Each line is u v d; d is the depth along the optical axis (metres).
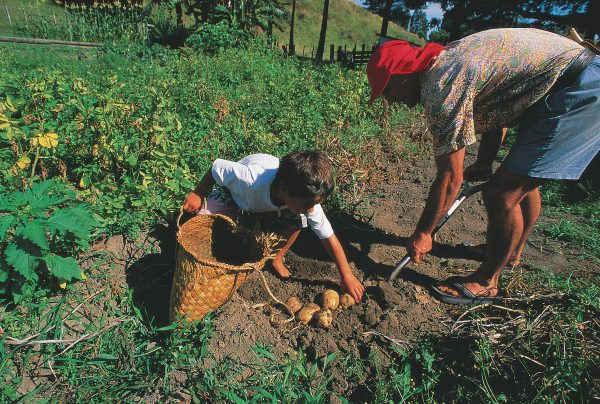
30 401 2.27
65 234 2.57
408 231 3.92
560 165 2.41
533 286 3.12
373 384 2.51
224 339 2.64
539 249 3.74
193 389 2.38
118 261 3.06
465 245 3.71
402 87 2.54
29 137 3.73
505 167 2.55
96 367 2.46
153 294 2.95
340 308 2.92
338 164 4.64
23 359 2.42
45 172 3.54
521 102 2.37
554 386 2.32
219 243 3.04
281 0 38.00
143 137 3.88
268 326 2.78
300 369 2.45
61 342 2.49
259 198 2.78
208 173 2.90
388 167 5.16
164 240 3.32
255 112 5.89
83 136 3.80
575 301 2.75
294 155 2.41
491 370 2.50
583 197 4.60
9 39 13.23
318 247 3.54
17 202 2.50
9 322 2.54
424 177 4.95
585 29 17.28
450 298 3.00
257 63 9.34
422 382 2.49
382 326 2.78
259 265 2.51
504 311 2.94
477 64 2.28
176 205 3.45
